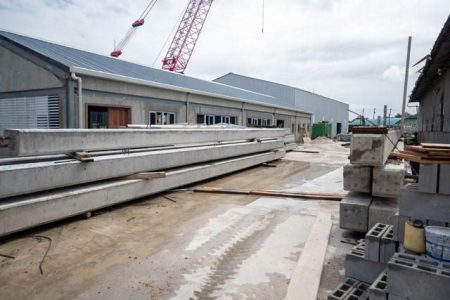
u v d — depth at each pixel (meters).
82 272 3.03
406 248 2.30
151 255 3.43
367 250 2.66
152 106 11.67
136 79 10.46
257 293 2.68
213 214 5.05
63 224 4.39
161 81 12.72
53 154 4.30
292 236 4.07
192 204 5.69
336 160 13.55
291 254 3.49
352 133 4.17
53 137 4.19
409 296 1.99
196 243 3.80
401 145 8.48
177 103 13.04
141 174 5.53
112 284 2.80
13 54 9.94
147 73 13.66
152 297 2.60
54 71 8.77
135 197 5.46
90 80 9.16
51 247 3.61
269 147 11.91
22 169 3.77
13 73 10.02
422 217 2.46
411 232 2.25
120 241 3.83
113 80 9.83
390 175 3.95
